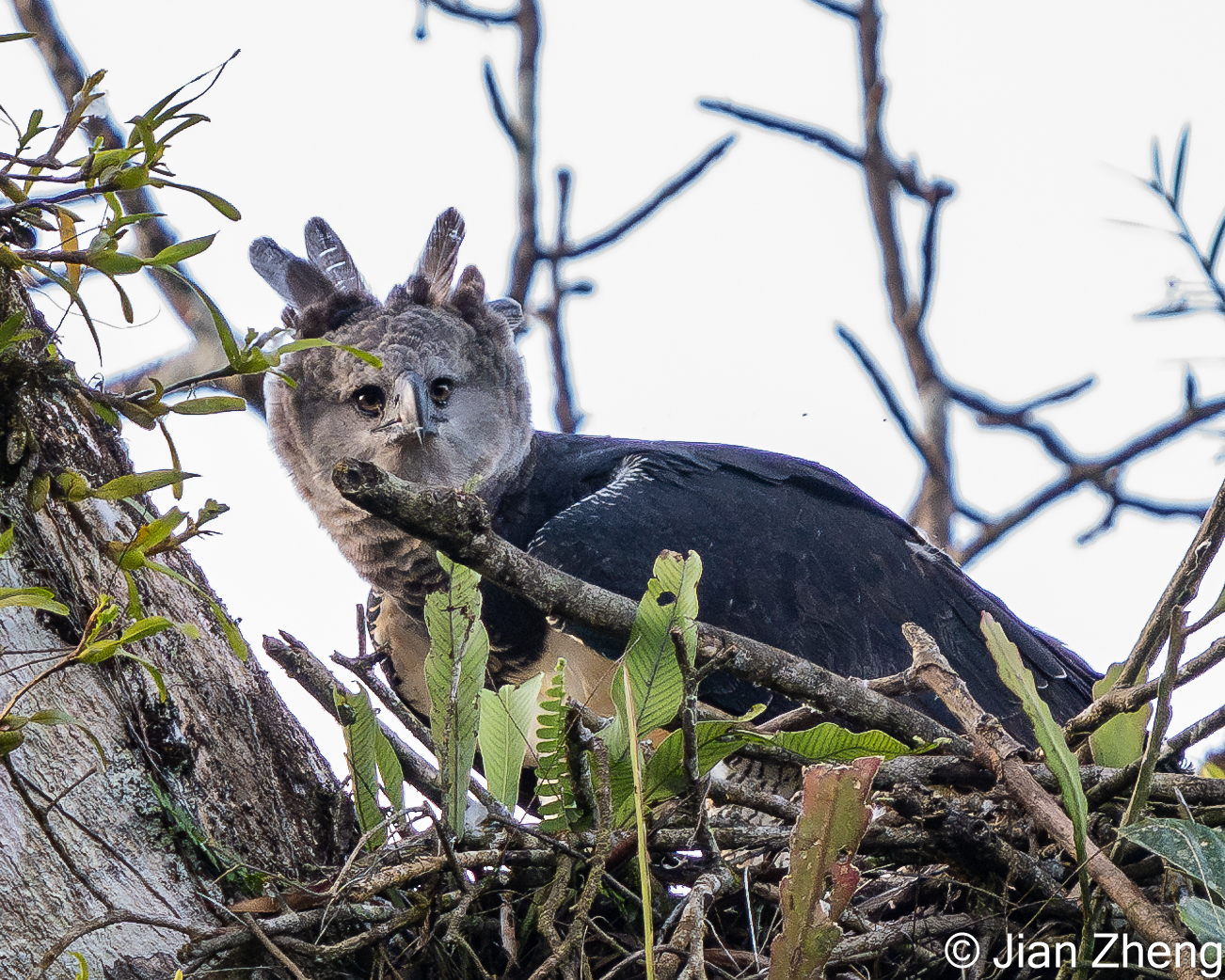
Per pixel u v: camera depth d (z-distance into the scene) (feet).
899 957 21.31
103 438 23.12
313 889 19.85
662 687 19.35
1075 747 22.47
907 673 21.89
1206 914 17.84
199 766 20.79
